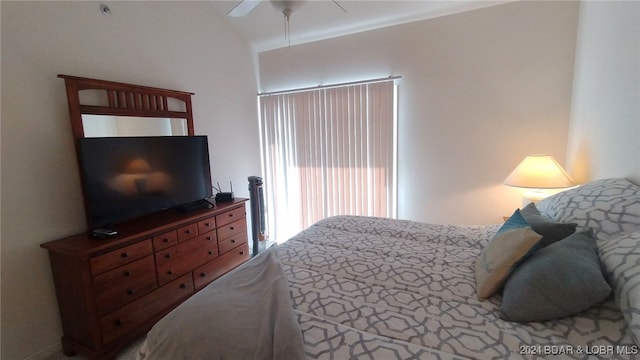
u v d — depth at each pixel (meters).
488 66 2.72
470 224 2.97
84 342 1.86
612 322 0.95
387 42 3.11
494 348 0.90
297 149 3.72
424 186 3.12
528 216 1.56
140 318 2.05
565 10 2.41
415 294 1.26
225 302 1.16
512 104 2.67
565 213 1.46
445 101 2.92
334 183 3.55
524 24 2.55
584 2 2.23
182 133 2.83
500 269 1.19
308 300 1.23
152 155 2.35
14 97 1.80
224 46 3.33
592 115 1.98
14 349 1.83
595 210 1.33
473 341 0.94
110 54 2.28
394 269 1.47
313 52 3.50
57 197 2.00
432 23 2.89
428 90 2.98
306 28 3.27
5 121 1.77
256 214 3.54
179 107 2.83
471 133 2.85
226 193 3.01
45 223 1.94
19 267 1.84
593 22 2.01
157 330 1.11
